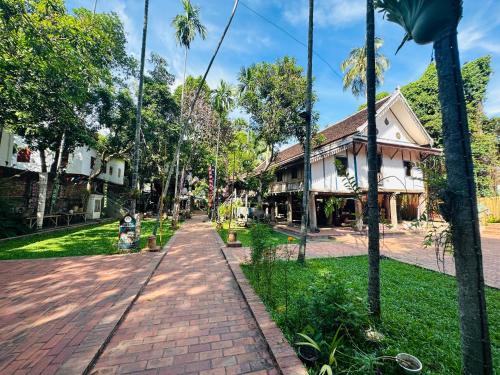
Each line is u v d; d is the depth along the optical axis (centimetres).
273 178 1530
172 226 1480
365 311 292
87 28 905
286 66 1262
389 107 1503
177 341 301
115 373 245
